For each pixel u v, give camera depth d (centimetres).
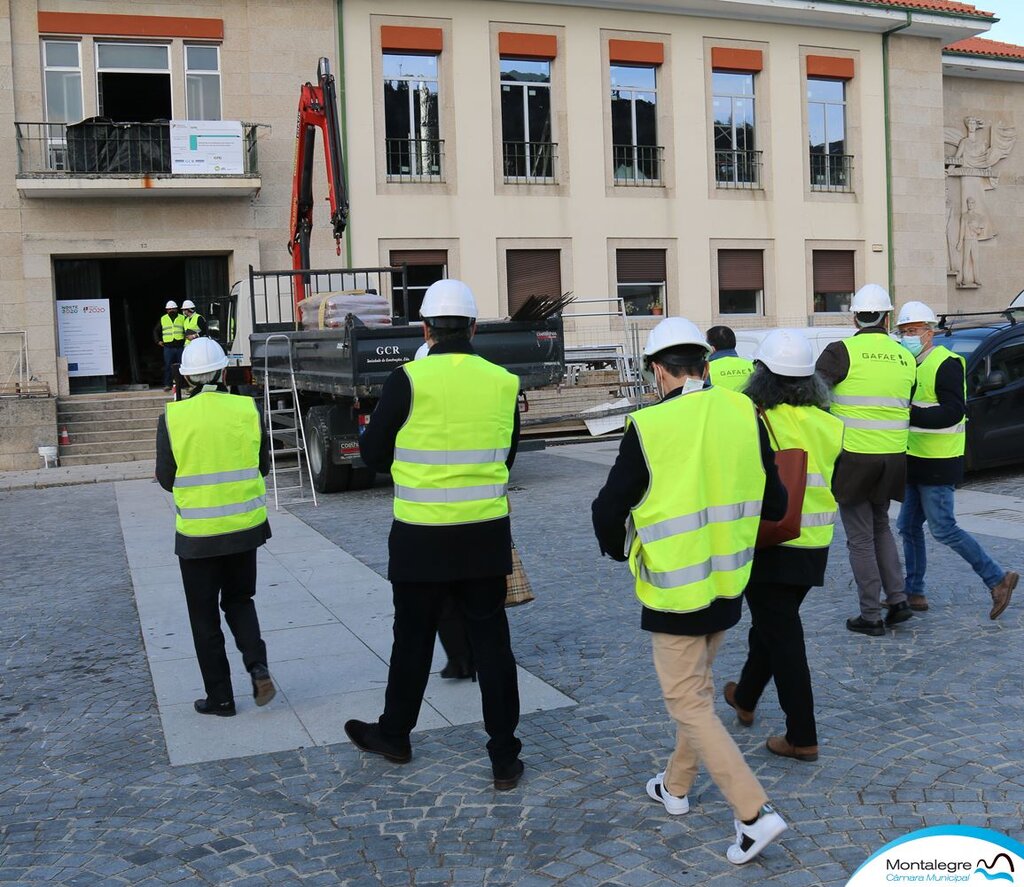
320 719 532
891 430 600
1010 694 516
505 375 452
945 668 559
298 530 1079
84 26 2000
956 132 2767
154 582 869
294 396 1364
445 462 434
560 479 1366
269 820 416
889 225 2603
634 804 413
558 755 468
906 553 674
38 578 908
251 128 2039
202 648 539
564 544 946
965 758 440
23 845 402
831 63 2528
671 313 2397
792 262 2505
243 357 1705
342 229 1598
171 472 531
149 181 1953
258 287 1703
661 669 375
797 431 437
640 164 2381
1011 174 2850
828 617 670
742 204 2453
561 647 635
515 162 2277
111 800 442
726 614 374
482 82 2219
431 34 2172
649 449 365
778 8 2391
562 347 1266
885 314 608
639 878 355
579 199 2305
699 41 2392
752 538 383
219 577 544
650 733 488
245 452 541
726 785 359
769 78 2462
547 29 2261
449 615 572
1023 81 2850
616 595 756
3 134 1961
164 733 520
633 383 1934
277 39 2088
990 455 1244
